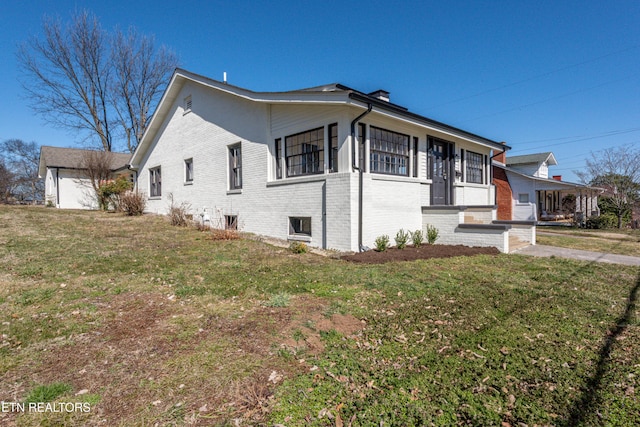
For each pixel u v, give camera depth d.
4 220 10.44
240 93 9.52
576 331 3.36
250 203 10.16
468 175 12.63
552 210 26.55
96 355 2.77
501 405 2.23
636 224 18.28
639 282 5.24
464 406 2.21
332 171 7.99
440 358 2.83
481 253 7.75
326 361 2.76
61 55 23.77
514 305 4.09
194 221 11.55
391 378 2.53
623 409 2.18
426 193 9.81
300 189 8.52
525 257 7.41
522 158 25.78
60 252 6.44
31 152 38.50
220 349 2.90
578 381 2.49
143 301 4.04
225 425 2.01
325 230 7.85
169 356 2.78
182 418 2.06
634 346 3.04
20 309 3.67
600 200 21.11
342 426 2.03
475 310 3.92
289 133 8.95
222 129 11.32
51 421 2.00
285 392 2.34
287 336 3.18
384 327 3.44
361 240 7.48
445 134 10.46
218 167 11.53
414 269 5.88
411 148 9.57
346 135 7.52
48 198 23.55
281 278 5.13
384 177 8.29
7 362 2.62
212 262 6.09
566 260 7.13
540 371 2.63
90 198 22.20
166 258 6.29
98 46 25.02
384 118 8.63
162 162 15.05
